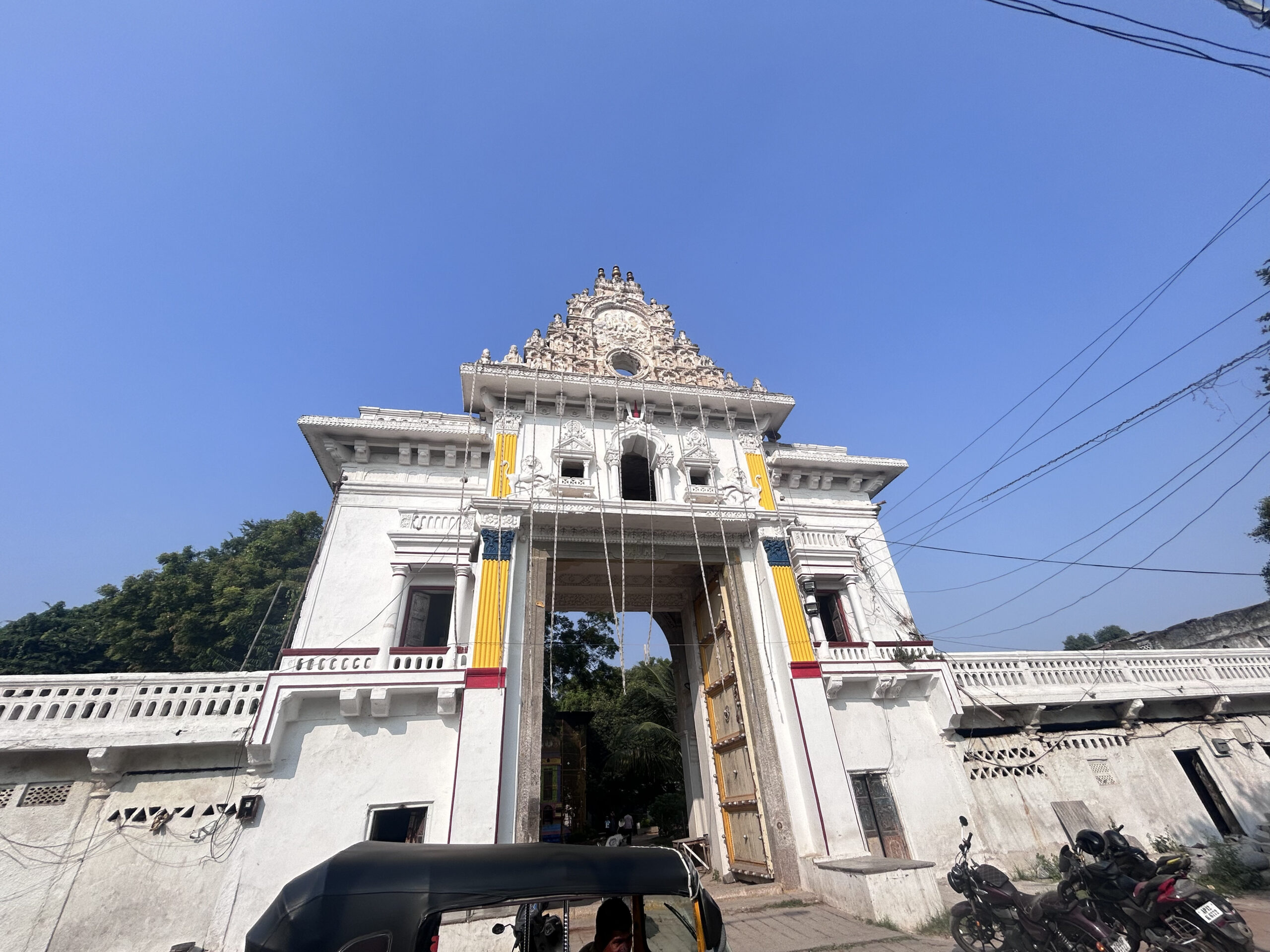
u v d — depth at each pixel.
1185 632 20.59
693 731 17.91
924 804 13.19
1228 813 13.72
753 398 17.83
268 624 29.50
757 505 16.33
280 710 11.02
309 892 4.20
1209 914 6.13
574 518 14.31
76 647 31.83
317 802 10.83
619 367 19.48
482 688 11.83
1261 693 14.81
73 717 10.30
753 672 13.91
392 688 11.72
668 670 30.56
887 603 16.92
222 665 29.23
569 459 15.87
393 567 14.12
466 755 11.09
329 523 14.77
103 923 9.23
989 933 7.62
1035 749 14.15
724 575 15.35
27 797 9.88
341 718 11.73
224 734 10.62
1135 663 15.31
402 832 11.16
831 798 12.34
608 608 18.44
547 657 26.33
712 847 15.39
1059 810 13.38
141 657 29.53
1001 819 13.16
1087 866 7.05
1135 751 14.33
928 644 15.03
